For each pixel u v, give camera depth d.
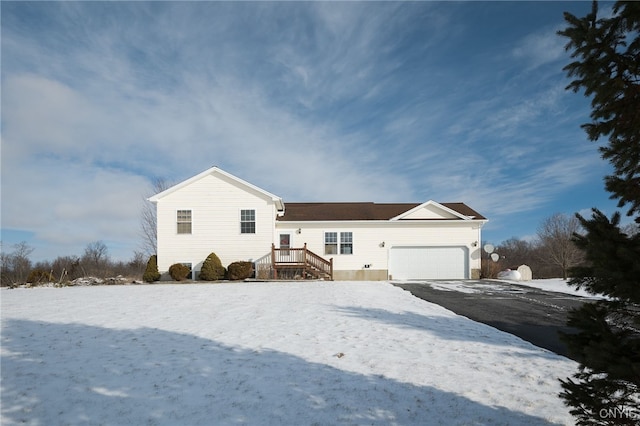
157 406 4.43
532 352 6.57
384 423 4.03
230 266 19.59
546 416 4.16
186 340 7.30
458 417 4.16
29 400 4.60
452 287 16.95
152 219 34.78
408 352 6.58
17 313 10.08
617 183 2.89
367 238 22.56
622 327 2.84
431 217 22.98
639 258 2.48
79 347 6.84
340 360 6.13
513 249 43.94
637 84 2.83
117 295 13.52
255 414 4.23
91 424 4.03
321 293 13.82
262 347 6.84
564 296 14.02
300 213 24.12
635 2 2.63
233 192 20.86
